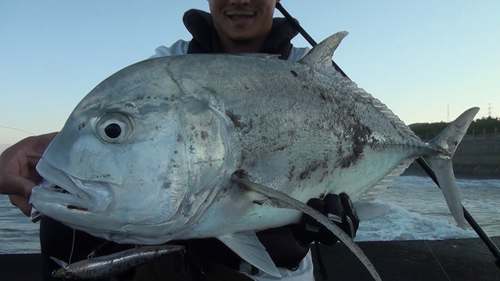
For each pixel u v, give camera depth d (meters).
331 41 0.71
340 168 0.70
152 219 0.50
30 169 0.62
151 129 0.51
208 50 0.94
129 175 0.49
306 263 0.87
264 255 0.60
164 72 0.54
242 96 0.58
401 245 1.66
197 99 0.54
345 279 1.31
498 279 1.30
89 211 0.48
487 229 2.30
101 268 0.51
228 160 0.56
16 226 2.20
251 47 0.94
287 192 0.62
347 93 0.74
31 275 1.30
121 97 0.51
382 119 0.79
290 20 0.97
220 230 0.58
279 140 0.60
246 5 0.85
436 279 1.31
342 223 0.67
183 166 0.52
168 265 0.81
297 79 0.66
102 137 0.49
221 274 0.79
